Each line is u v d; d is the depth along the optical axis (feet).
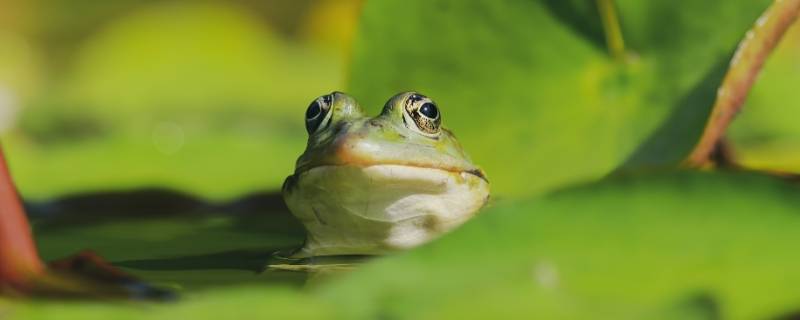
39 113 3.22
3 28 3.81
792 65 2.60
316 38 3.79
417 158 2.18
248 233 2.29
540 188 2.21
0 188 2.04
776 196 2.03
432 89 2.25
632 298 2.00
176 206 2.39
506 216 2.03
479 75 2.24
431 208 2.20
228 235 2.28
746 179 2.03
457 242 2.02
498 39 2.23
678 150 2.16
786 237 2.02
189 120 3.08
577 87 2.22
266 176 2.41
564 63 2.22
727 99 2.15
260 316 1.98
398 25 2.24
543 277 2.01
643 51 2.20
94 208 2.39
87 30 3.92
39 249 2.23
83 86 3.30
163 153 2.47
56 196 2.39
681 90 2.18
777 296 2.00
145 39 3.39
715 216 2.03
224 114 3.09
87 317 1.99
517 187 2.22
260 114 3.08
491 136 2.24
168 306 2.00
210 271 2.15
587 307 1.99
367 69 2.25
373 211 2.19
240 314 1.98
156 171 2.42
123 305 2.00
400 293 2.00
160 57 3.31
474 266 2.01
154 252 2.22
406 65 2.25
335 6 3.83
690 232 2.02
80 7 3.93
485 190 2.22
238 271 2.15
